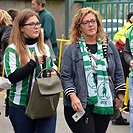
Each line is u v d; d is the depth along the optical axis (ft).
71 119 34.88
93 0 122.42
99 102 34.37
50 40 69.10
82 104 34.06
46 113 32.65
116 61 35.53
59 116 56.80
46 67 33.50
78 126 34.40
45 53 34.19
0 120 55.26
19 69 32.60
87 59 34.42
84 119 34.35
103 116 34.88
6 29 51.03
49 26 67.87
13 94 33.76
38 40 34.14
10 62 33.19
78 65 34.42
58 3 85.66
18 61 33.27
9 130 51.72
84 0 85.46
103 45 34.99
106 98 34.42
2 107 60.18
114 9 86.28
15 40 33.47
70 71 34.71
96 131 35.32
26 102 33.17
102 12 86.94
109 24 86.48
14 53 33.32
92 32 34.60
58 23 86.22
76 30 35.22
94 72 34.50
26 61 33.17
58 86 32.78
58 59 69.21
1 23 52.13
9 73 32.91
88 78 34.30
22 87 33.32
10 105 34.14
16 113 33.73
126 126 53.62
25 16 33.32
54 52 69.62
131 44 42.73
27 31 33.37
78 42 34.94
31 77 33.09
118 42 52.70
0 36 52.65
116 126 53.62
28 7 87.40
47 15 67.77
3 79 35.63
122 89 35.53
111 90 34.94
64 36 85.92
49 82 32.48
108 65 34.76
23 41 33.60
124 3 83.05
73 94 34.14
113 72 35.14
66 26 85.51
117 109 35.76
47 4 86.07
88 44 35.01
